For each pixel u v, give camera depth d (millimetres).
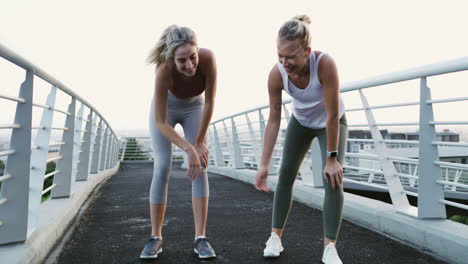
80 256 2635
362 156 3645
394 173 3199
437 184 2844
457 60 2389
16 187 2365
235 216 3973
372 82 3268
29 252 2246
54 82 3023
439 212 2838
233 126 8211
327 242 2348
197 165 2328
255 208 4410
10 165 2352
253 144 6812
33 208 2697
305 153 2568
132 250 2779
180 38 2131
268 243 2592
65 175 4148
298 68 2125
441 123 2676
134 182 7586
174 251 2756
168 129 2367
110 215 4070
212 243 2963
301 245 2865
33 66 2363
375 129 3385
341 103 2408
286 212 2582
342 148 2365
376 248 2736
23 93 2377
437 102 2660
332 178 2238
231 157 8711
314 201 4406
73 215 3830
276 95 2414
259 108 6223
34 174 2793
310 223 3584
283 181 2561
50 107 2988
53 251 2734
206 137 2693
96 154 7605
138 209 4422
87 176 5895
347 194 4023
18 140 2369
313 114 2381
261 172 2418
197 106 2645
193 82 2420
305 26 2064
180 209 4398
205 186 2656
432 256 2537
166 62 2270
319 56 2156
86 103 5055
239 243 2955
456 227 2604
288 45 2043
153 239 2592
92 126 6047
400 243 2838
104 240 3057
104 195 5617
